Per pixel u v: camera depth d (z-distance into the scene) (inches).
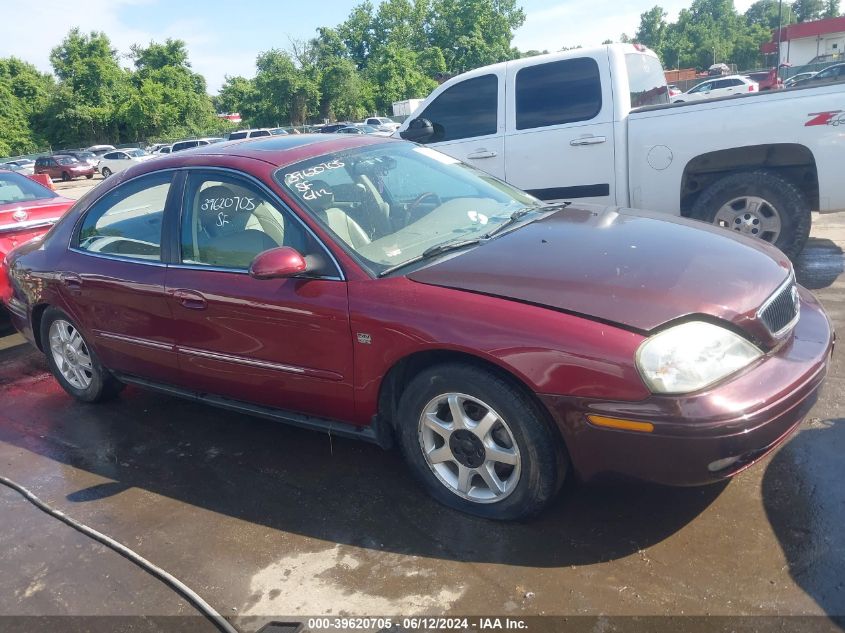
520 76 255.3
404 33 2679.6
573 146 246.5
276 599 104.0
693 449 95.4
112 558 118.1
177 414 173.3
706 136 224.8
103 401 183.9
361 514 122.6
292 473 139.3
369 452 144.1
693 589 96.9
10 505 138.6
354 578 106.4
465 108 268.4
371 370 118.8
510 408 106.0
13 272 186.5
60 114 2174.0
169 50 2347.4
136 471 146.7
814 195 233.5
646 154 234.8
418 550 111.1
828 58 1909.4
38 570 117.2
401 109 1955.0
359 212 134.3
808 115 210.8
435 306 111.1
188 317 141.5
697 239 126.9
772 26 3998.5
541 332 102.2
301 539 117.5
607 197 246.2
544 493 109.0
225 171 141.1
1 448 164.1
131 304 152.1
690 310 101.1
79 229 169.2
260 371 134.6
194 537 121.3
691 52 3294.8
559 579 101.4
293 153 144.3
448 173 160.1
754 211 223.8
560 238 127.4
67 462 153.8
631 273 110.2
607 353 98.0
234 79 2652.6
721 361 98.7
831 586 94.8
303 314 123.5
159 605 105.4
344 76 2225.6
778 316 110.9
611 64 240.2
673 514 113.7
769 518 110.0
